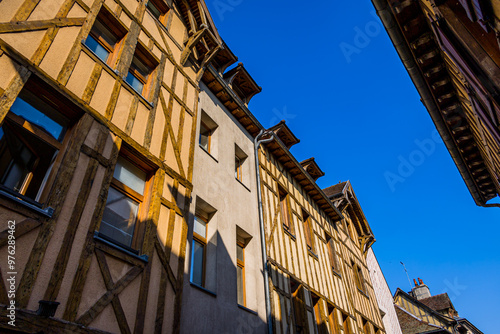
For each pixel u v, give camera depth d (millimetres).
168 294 5211
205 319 5965
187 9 8836
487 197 9211
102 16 6227
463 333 28172
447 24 3996
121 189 5402
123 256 4676
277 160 12188
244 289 7887
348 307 12508
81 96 5004
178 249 5758
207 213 7625
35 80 4430
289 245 10203
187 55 8188
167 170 6215
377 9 5652
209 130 9109
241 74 11281
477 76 3713
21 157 4152
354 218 18625
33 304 3445
